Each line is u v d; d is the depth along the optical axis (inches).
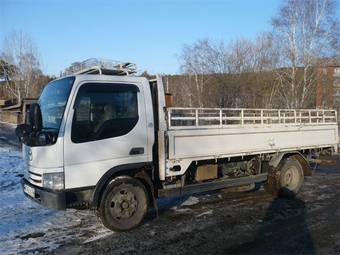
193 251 206.5
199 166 287.3
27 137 238.2
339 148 433.1
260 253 202.4
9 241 222.2
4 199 321.4
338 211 287.0
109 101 232.4
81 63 264.5
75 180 219.8
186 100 1387.8
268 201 320.5
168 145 253.3
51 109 233.0
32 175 228.5
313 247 210.8
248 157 323.9
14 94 1657.2
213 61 1421.0
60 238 227.5
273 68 1261.1
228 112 305.3
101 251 207.0
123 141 236.2
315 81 1093.8
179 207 299.3
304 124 359.3
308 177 435.5
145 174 248.1
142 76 248.8
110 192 232.4
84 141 222.5
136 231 240.2
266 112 339.0
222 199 326.6
